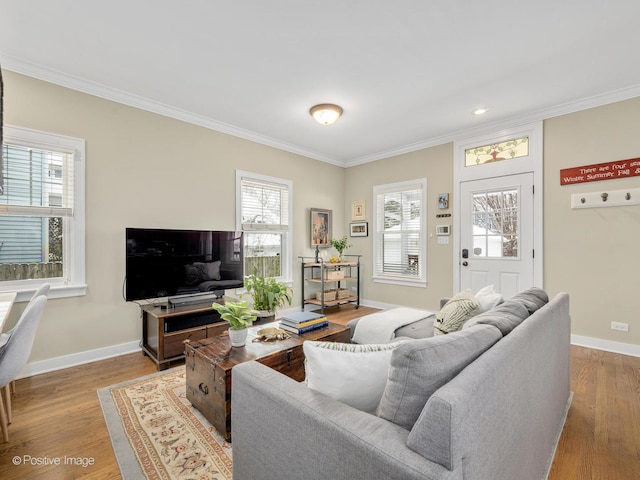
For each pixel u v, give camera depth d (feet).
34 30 6.69
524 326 4.07
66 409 6.46
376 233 16.14
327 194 16.53
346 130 12.71
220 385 5.52
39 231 8.41
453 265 13.19
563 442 5.50
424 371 2.78
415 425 2.42
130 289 8.91
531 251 11.11
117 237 9.41
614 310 9.59
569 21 6.46
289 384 3.48
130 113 9.70
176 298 9.80
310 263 14.88
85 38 6.97
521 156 11.37
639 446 5.38
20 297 7.87
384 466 2.35
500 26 6.62
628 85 9.08
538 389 4.30
